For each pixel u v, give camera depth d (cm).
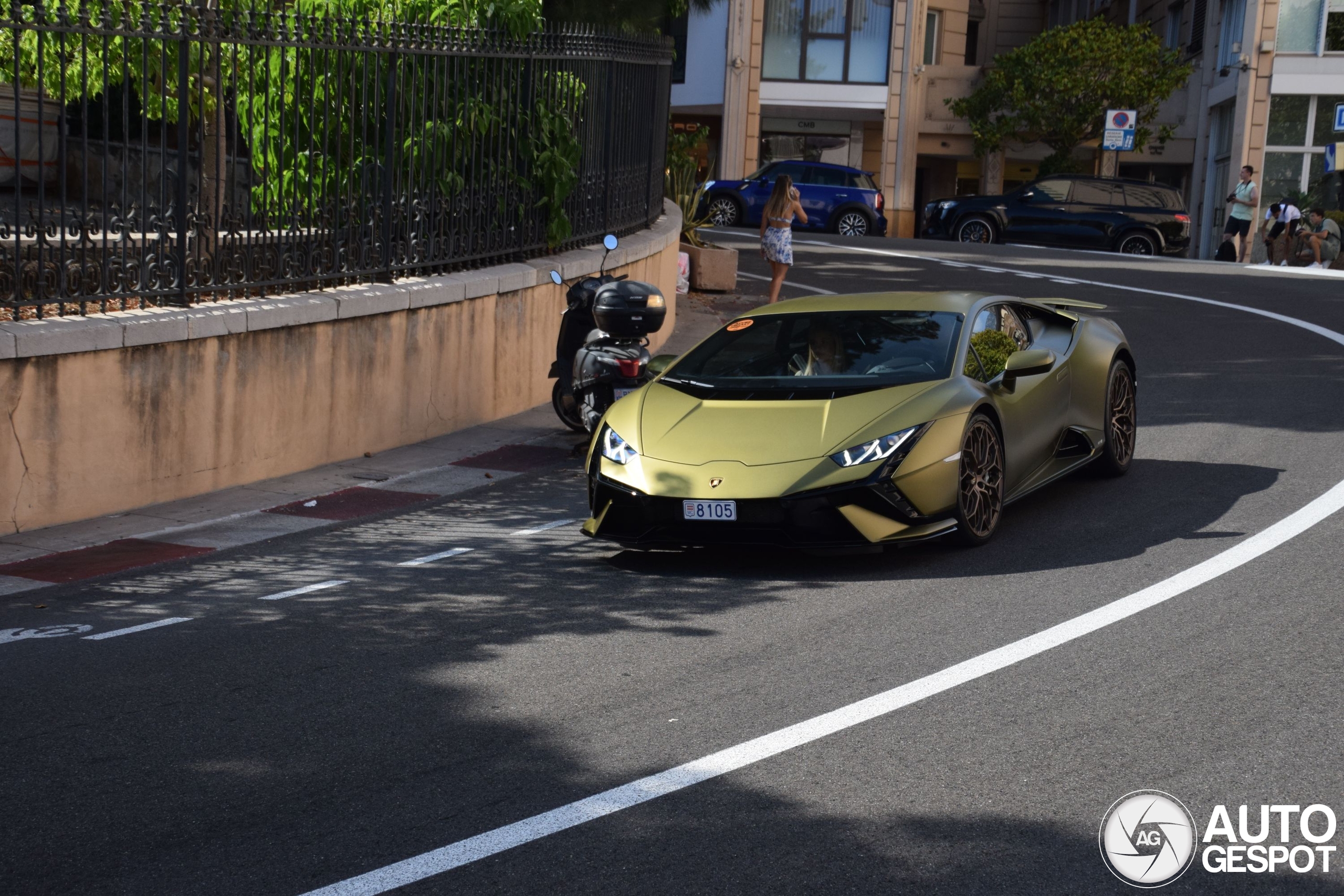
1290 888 349
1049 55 3728
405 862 372
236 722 490
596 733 466
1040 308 865
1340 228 2647
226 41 904
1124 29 3722
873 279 2078
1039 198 3041
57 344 805
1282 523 720
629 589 659
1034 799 402
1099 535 719
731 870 363
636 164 1491
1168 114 3859
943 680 506
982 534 707
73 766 452
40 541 789
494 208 1181
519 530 803
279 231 967
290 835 392
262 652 577
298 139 975
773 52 3891
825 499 655
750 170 3912
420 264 1092
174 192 920
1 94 1118
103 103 837
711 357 790
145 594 686
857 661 533
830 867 363
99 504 845
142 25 848
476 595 660
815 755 439
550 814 401
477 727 476
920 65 3903
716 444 695
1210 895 346
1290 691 482
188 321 880
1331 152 2623
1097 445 833
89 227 855
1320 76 3284
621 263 1328
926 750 442
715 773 428
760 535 666
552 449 1052
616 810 402
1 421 788
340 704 506
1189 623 564
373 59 1036
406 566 727
